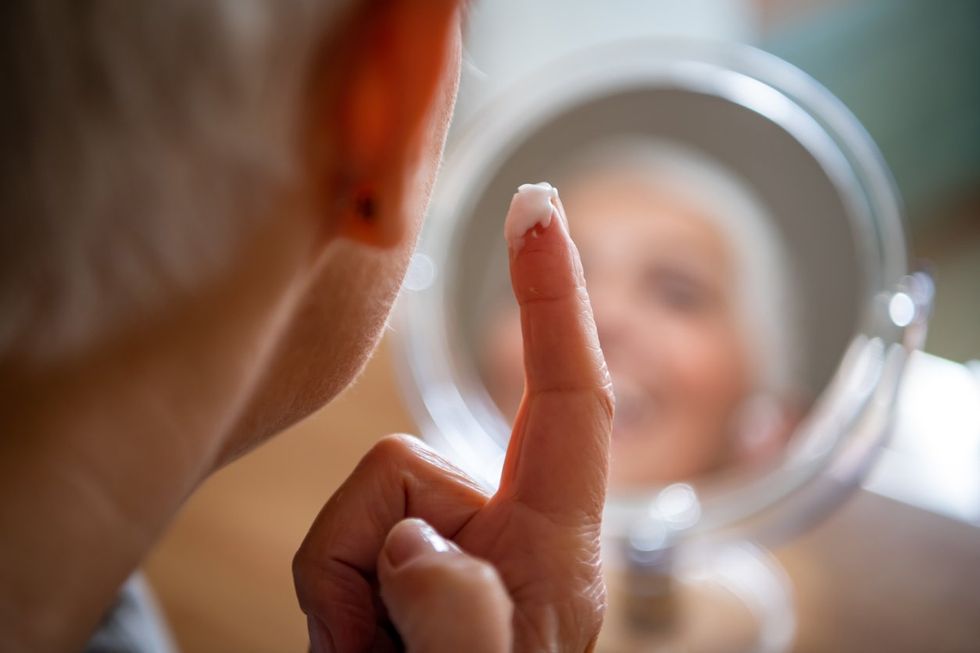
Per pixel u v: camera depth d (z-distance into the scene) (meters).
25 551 0.24
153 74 0.21
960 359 0.95
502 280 0.53
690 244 0.54
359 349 0.28
